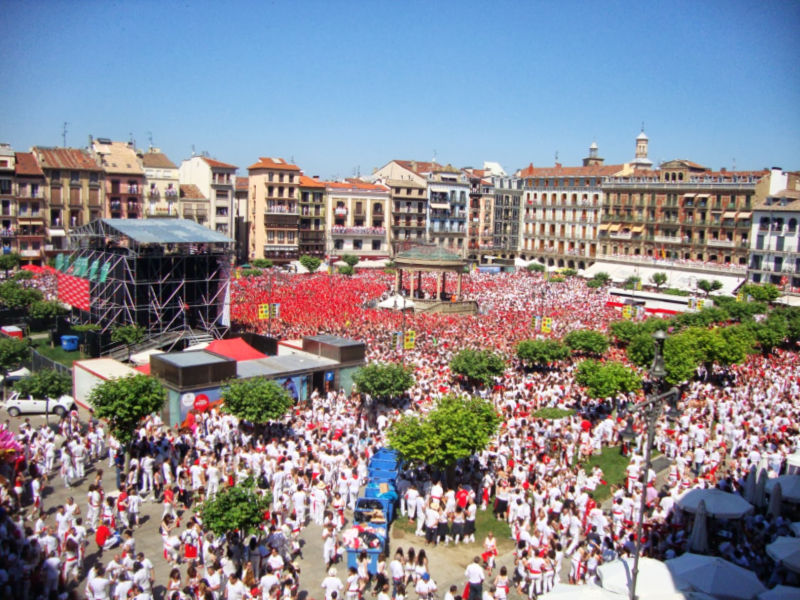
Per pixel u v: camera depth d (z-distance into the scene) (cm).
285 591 2219
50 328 7281
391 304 8781
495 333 7294
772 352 7319
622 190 14912
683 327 7500
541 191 17138
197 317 7225
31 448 3488
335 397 4675
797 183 13062
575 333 6488
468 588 2400
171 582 2272
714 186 13150
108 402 3347
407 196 15988
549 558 2533
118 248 7038
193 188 13562
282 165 14412
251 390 3806
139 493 3234
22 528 2700
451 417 3188
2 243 11475
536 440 3862
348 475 3177
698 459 3734
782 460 3578
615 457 4056
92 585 2195
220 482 3058
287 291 9481
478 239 17312
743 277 12294
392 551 2853
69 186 12038
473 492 3130
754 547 2809
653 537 2819
